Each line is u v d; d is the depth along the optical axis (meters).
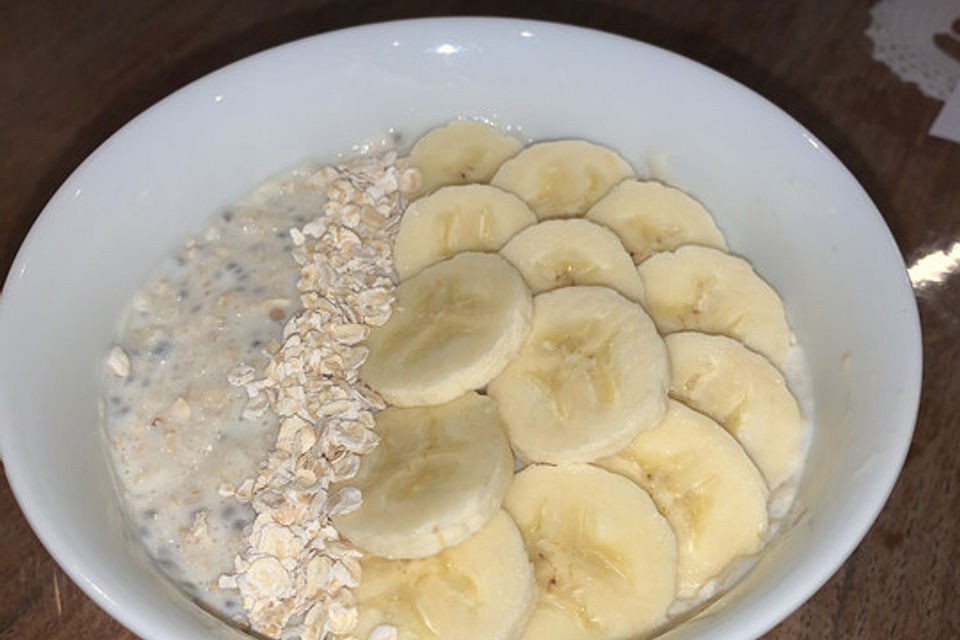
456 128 0.36
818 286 0.32
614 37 0.35
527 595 0.28
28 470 0.28
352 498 0.29
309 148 0.36
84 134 0.39
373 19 0.42
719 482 0.30
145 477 0.32
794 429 0.31
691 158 0.35
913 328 0.29
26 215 0.38
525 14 0.42
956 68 0.40
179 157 0.34
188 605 0.28
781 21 0.41
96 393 0.32
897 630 0.31
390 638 0.28
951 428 0.33
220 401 0.32
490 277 0.31
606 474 0.29
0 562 0.32
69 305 0.32
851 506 0.27
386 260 0.34
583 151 0.35
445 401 0.30
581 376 0.30
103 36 0.42
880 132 0.39
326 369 0.31
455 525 0.28
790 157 0.33
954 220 0.37
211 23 0.42
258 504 0.30
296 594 0.29
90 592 0.27
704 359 0.31
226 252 0.35
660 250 0.34
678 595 0.29
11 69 0.41
